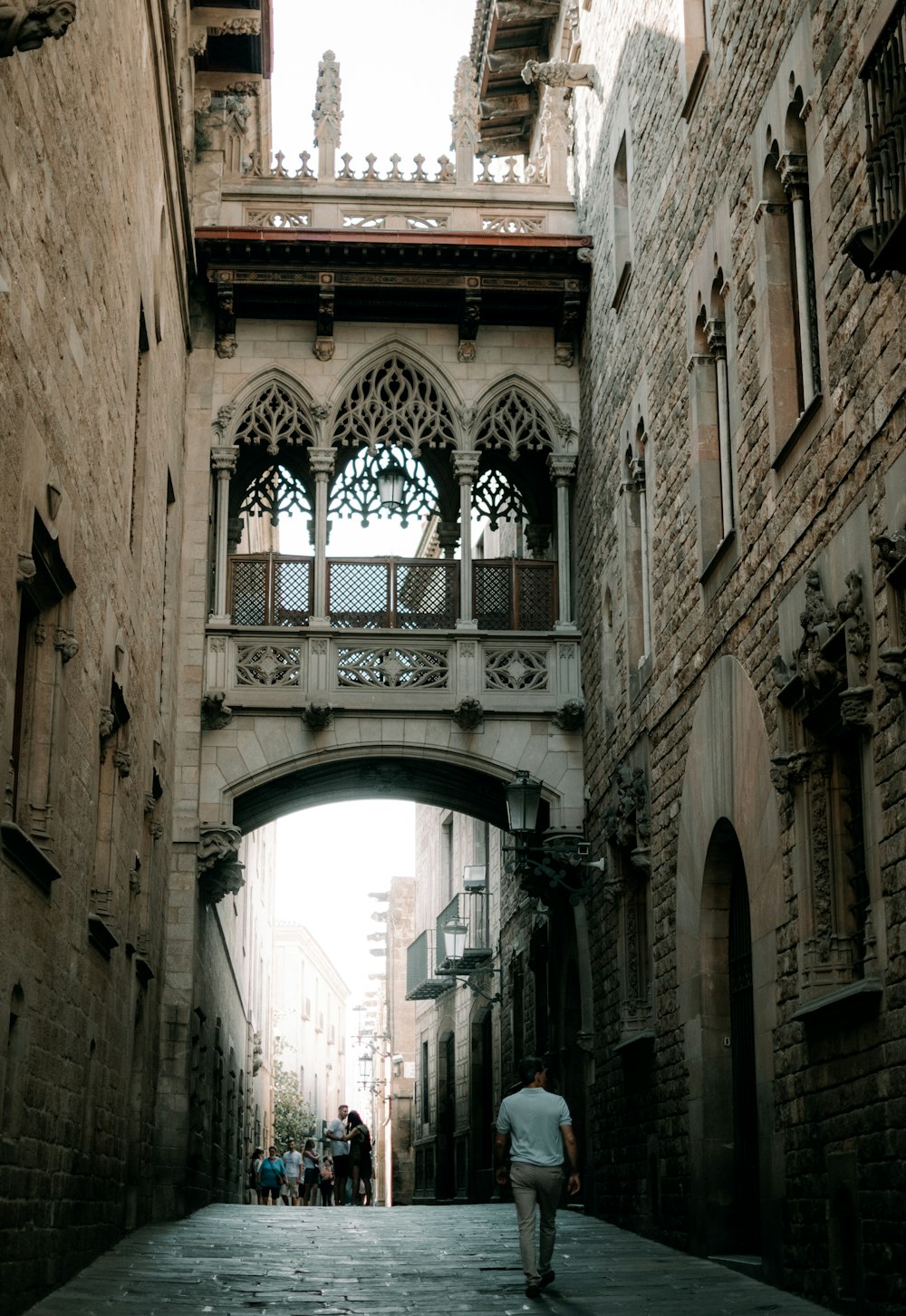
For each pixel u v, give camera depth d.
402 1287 12.66
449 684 23.19
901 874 10.27
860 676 11.02
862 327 11.28
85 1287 12.18
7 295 9.35
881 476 10.84
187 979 21.83
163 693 20.86
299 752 22.78
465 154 25.00
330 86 24.84
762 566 14.02
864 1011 10.98
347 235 23.38
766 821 13.66
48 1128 11.62
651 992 18.61
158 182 18.44
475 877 34.91
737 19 15.20
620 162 21.84
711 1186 15.57
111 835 15.60
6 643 9.73
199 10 23.39
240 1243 16.77
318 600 23.30
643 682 19.25
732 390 15.32
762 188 14.18
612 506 21.39
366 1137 31.70
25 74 9.74
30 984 10.79
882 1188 10.56
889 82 9.88
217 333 23.95
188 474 23.42
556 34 28.41
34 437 10.34
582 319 24.12
